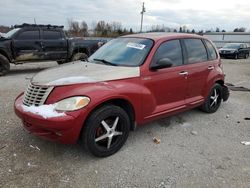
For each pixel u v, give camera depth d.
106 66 4.54
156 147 4.50
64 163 3.90
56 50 12.15
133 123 4.47
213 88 6.15
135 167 3.86
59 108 3.65
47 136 3.81
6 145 4.36
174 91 5.04
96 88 3.89
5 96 7.37
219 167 3.92
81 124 3.71
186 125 5.53
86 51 13.20
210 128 5.44
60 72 4.35
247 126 5.62
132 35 5.45
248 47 28.55
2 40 10.73
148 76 4.53
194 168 3.88
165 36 5.12
